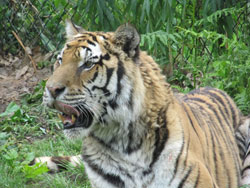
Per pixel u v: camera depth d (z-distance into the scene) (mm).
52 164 10055
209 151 8172
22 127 11891
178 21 14766
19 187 8992
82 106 7109
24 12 17266
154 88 7445
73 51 7184
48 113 12641
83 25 15516
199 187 7207
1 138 11250
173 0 13141
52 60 15578
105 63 7133
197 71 12836
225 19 13914
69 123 7305
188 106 8523
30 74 14938
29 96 13492
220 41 13938
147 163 7258
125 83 7160
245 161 9352
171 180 7156
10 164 9727
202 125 8375
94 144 7527
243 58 12117
